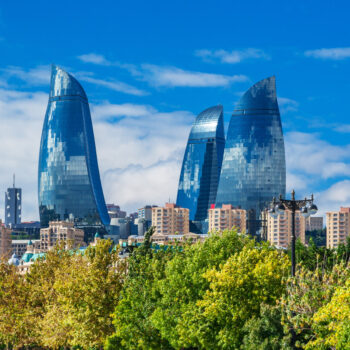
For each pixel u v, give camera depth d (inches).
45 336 4441.4
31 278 4995.1
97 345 4362.7
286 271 3240.7
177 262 3727.9
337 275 2773.1
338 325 2390.5
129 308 3998.5
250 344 2913.4
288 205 2758.4
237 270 3218.5
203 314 3270.2
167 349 3897.6
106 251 4461.1
